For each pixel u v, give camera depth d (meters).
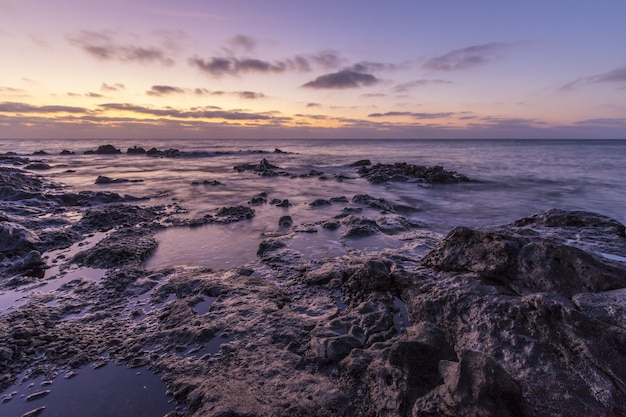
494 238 6.25
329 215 14.23
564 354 3.90
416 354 3.75
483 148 98.25
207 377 4.19
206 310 6.02
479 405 3.00
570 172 32.62
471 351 3.32
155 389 4.11
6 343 4.89
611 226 9.70
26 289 6.95
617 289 4.62
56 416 3.75
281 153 70.75
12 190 15.81
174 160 48.47
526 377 3.76
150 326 5.56
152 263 8.66
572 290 4.98
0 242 9.07
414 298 5.79
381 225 12.16
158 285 7.19
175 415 3.67
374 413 3.57
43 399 3.97
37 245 9.54
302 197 19.36
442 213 16.09
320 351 4.55
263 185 24.47
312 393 3.80
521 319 4.52
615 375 3.47
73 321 5.70
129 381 4.25
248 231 11.73
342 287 6.71
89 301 6.42
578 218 10.40
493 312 4.79
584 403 3.31
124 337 5.20
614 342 3.72
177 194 20.05
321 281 7.07
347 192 21.61
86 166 37.78
